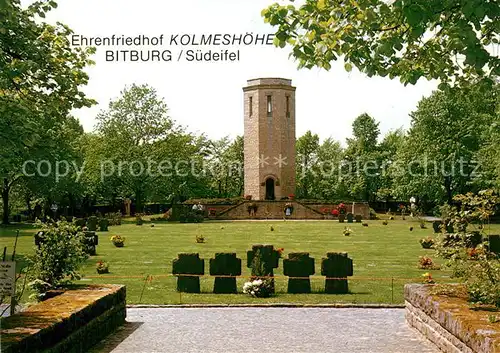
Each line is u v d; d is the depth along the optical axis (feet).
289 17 35.09
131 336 41.81
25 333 29.43
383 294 60.13
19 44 51.19
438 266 81.41
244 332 43.06
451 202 214.28
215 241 127.75
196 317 48.96
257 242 125.70
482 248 39.93
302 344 39.19
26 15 51.21
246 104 266.77
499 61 31.89
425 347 37.83
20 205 233.35
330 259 60.75
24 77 51.62
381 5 33.88
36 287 45.37
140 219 187.93
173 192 243.40
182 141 243.60
